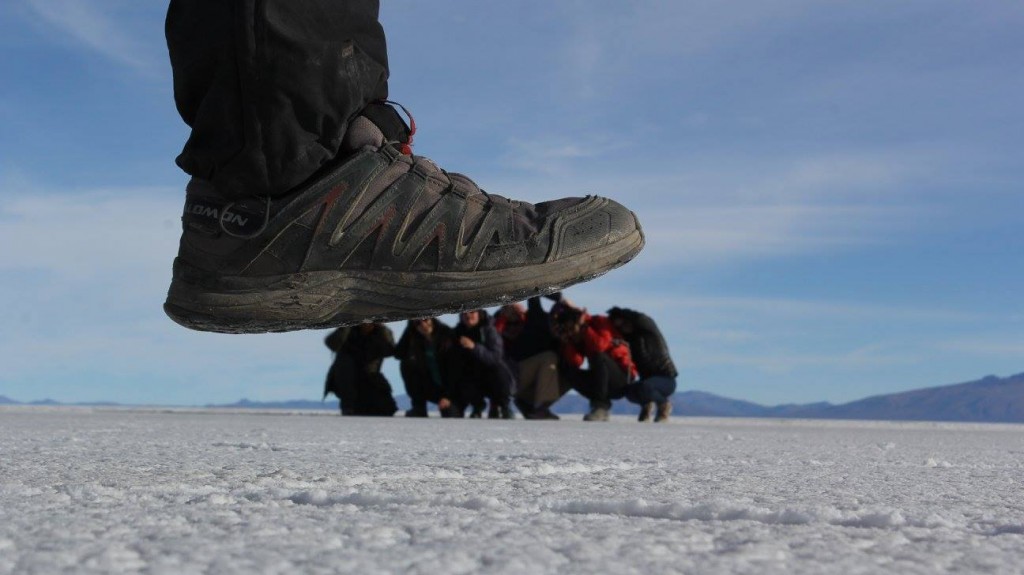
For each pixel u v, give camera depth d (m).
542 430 4.07
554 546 0.65
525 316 8.95
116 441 2.37
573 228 1.66
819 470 1.64
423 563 0.58
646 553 0.64
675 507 0.91
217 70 1.45
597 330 8.26
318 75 1.45
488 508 0.90
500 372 8.34
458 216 1.60
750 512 0.88
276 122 1.44
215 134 1.47
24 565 0.56
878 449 2.79
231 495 0.99
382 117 1.59
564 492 1.08
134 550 0.61
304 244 1.52
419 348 8.87
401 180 1.57
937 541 0.72
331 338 8.95
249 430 3.43
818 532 0.74
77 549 0.61
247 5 1.41
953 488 1.30
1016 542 0.74
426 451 2.05
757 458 2.03
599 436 3.41
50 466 1.36
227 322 1.56
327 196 1.52
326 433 3.18
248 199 1.52
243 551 0.61
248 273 1.52
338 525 0.72
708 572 0.59
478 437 3.06
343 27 1.49
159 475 1.18
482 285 1.61
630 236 1.71
